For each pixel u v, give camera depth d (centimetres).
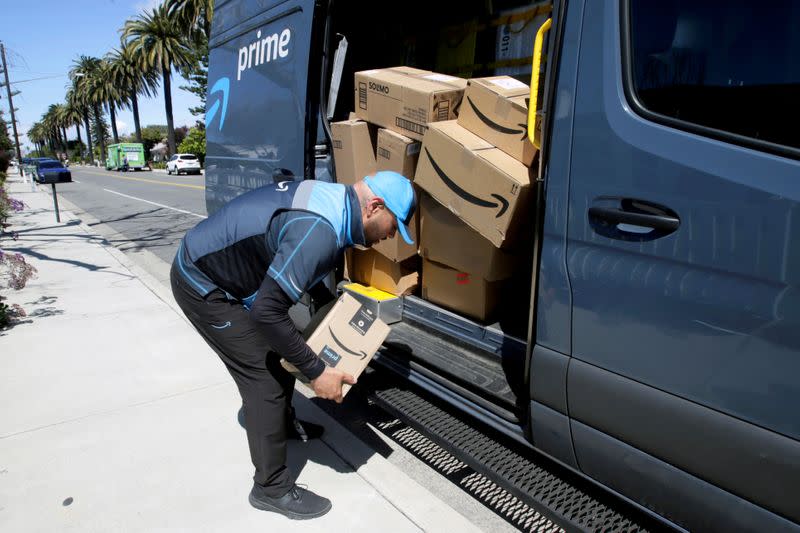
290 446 293
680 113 158
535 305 199
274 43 351
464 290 289
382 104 295
